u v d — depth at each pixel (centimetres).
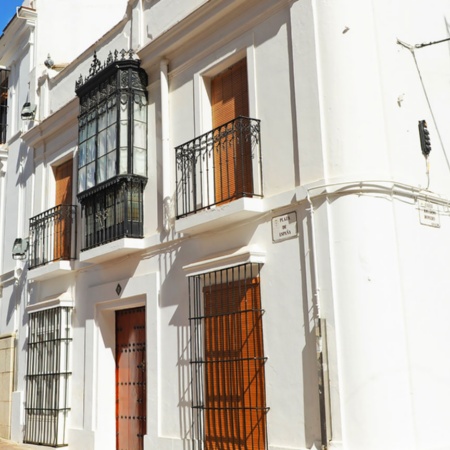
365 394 654
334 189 705
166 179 966
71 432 1111
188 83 960
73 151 1238
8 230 1477
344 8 743
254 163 813
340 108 724
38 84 1404
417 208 749
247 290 797
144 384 1016
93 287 1114
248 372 779
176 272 927
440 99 833
